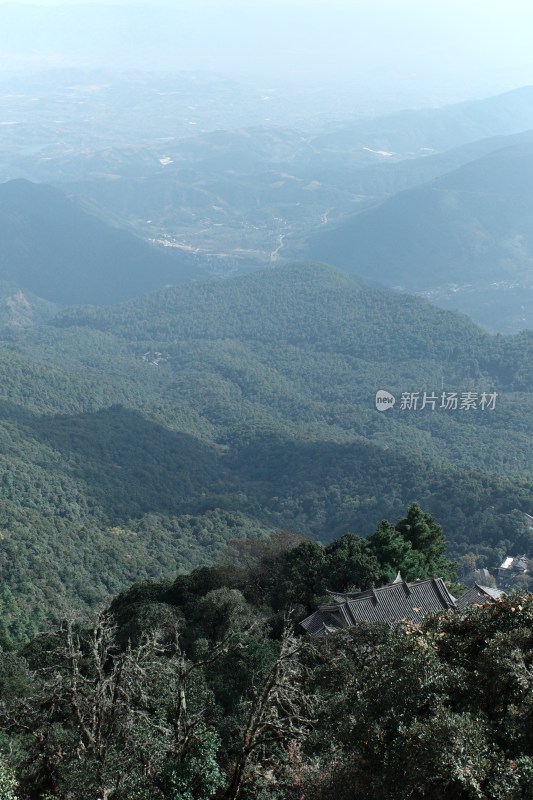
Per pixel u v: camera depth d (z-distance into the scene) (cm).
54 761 2659
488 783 1936
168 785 2522
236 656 3844
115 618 5394
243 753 2444
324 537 15500
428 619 2609
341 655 3397
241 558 6881
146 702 2834
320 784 2312
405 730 2073
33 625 8606
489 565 12438
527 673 2159
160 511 16325
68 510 14600
